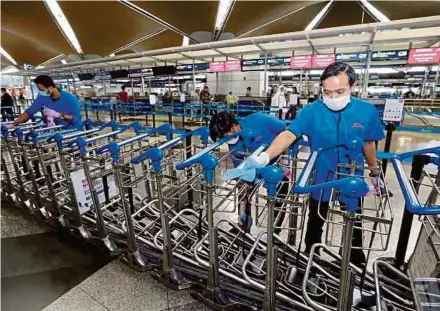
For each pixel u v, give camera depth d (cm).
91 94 1570
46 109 320
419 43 780
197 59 1145
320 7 714
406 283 178
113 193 269
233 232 239
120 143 200
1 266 222
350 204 104
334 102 153
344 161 163
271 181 120
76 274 212
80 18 794
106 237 227
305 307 149
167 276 187
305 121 164
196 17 785
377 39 707
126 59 1056
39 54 1354
